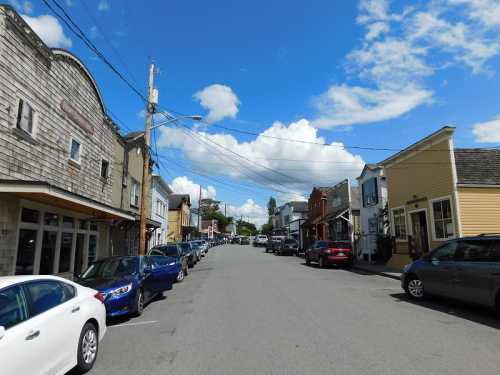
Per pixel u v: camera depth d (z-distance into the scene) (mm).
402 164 21031
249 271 20266
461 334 7137
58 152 13156
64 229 14289
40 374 4398
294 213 66938
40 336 4469
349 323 8070
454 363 5512
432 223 18094
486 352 6020
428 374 5082
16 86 10484
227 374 5203
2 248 10133
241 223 162125
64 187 13703
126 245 23359
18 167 10656
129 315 9508
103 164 18547
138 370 5473
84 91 15375
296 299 11148
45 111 12219
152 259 12203
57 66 12992
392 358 5754
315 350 6199
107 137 18547
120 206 21000
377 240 24094
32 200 11562
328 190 39250
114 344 6883
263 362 5660
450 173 16859
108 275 9961
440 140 17578
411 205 19953
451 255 9812
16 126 10508
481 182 16734
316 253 23734
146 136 17516
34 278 5086
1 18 9797
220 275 18531
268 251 46281
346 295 11875
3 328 3834
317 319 8469
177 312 9750
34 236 12070
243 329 7676
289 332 7371
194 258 23891
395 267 20594
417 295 10914
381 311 9328
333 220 34312
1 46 9797
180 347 6551
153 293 11094
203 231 95375
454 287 9422
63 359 4910
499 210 16641
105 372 5438
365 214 27984
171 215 50250
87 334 5625
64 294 5504
